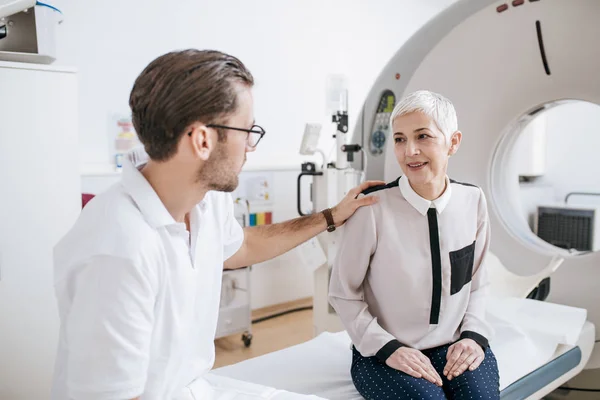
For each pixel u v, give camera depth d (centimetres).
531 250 231
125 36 293
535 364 170
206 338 114
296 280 382
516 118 230
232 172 100
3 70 162
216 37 329
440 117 135
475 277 155
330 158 393
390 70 269
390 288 144
